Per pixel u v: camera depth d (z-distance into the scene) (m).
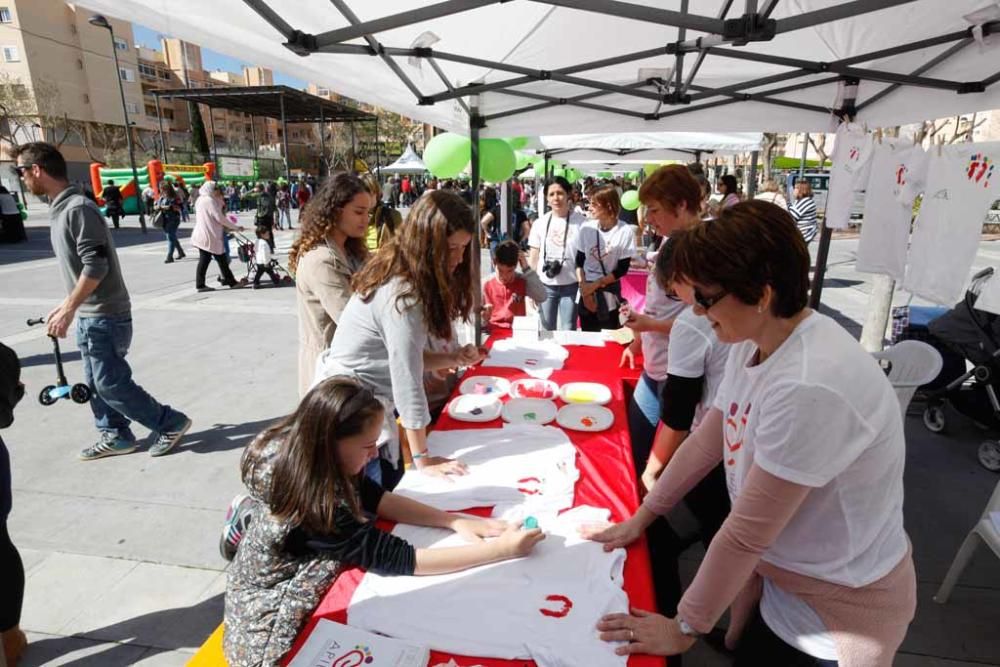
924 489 3.21
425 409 1.81
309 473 1.31
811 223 9.03
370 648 1.13
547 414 2.21
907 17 2.27
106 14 1.47
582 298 4.75
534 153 9.48
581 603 1.23
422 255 1.74
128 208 24.22
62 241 3.04
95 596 2.38
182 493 3.14
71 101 42.03
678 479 1.43
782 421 0.94
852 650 1.04
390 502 1.57
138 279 9.55
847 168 3.17
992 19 2.11
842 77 3.04
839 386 0.92
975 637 2.19
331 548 1.34
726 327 1.05
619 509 1.60
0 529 1.93
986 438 3.81
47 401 3.28
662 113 3.45
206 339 6.07
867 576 1.03
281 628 1.32
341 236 2.41
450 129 3.43
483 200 12.05
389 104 2.73
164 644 2.14
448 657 1.12
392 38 2.24
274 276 8.98
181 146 53.50
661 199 2.26
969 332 3.58
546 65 2.91
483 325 3.82
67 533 2.78
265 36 1.80
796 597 1.10
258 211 11.62
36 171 2.95
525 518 1.53
